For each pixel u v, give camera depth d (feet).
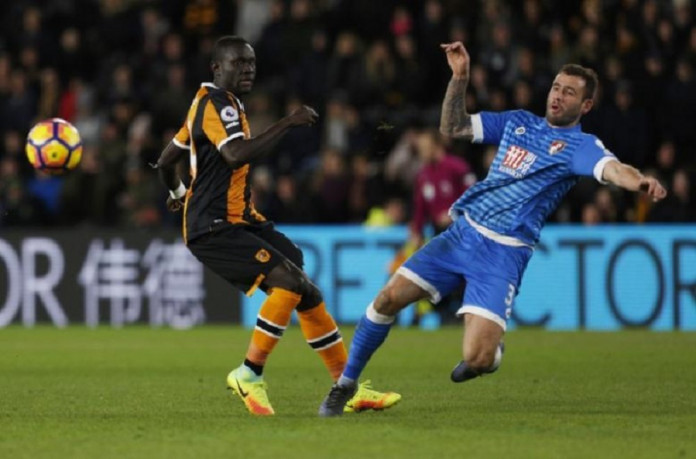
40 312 217.97
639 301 204.85
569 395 113.80
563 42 231.09
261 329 98.48
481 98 220.43
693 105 230.27
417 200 189.26
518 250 95.76
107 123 245.45
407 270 96.02
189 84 243.60
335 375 102.27
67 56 258.98
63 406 105.91
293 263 100.89
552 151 95.45
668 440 84.64
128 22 261.24
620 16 235.81
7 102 247.91
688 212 216.74
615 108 224.74
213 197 99.96
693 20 240.32
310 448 80.18
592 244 206.18
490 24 234.79
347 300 213.25
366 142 232.12
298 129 238.07
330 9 255.29
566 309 207.00
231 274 100.01
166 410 102.78
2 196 228.63
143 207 227.81
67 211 232.73
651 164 233.35
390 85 236.43
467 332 94.53
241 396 99.55
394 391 117.60
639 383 124.16
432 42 238.89
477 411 101.71
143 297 217.15
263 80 250.16
